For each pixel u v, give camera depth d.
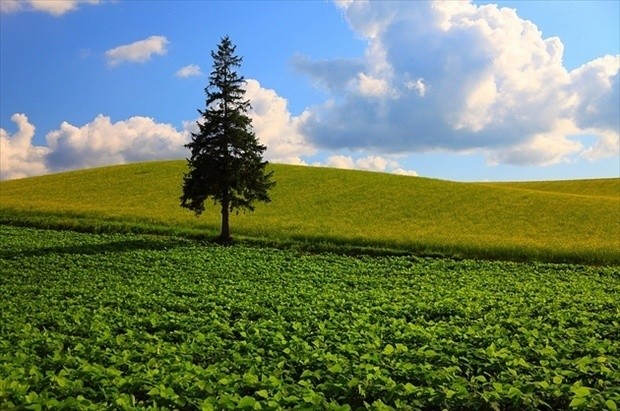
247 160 52.28
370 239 47.47
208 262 38.38
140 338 15.75
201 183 51.09
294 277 32.34
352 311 20.66
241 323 17.73
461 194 70.75
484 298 24.53
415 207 64.31
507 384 10.45
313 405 9.41
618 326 17.77
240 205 51.94
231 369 12.38
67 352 13.95
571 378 11.77
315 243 47.47
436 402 10.08
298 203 66.62
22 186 80.88
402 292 26.39
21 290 27.14
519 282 31.50
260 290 26.73
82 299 24.11
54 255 40.34
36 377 10.91
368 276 33.34
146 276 32.41
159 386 10.13
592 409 9.52
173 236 51.03
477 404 9.88
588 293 26.67
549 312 21.06
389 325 18.12
